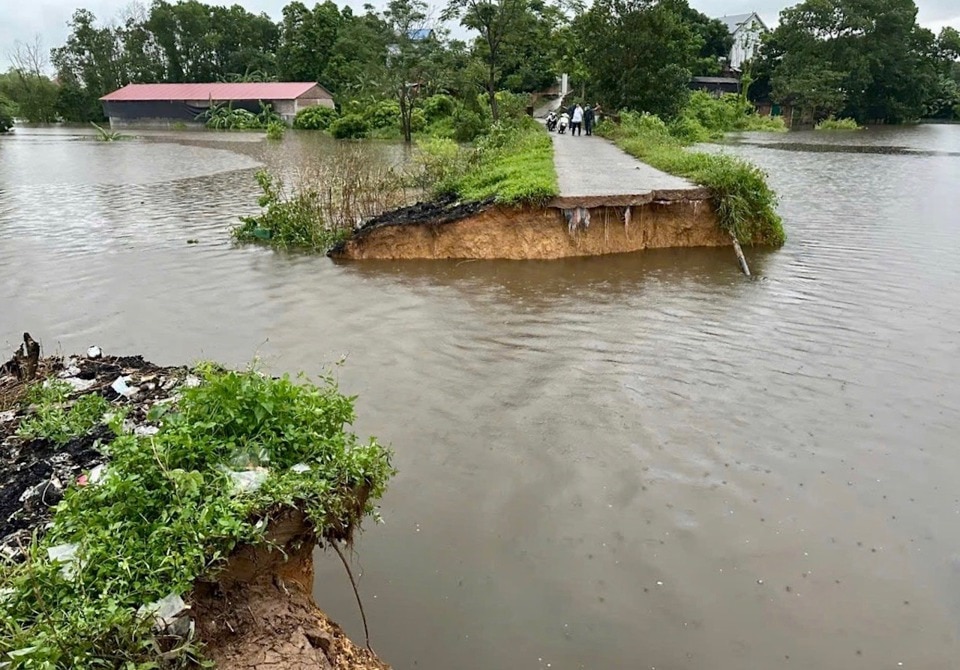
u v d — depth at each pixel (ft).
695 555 15.83
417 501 17.79
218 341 29.19
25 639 8.89
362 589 14.84
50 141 161.89
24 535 11.84
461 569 15.44
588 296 34.88
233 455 12.30
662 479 18.69
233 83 234.79
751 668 13.00
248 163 103.35
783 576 15.20
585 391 23.94
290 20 240.73
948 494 18.11
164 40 261.24
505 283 37.22
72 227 53.47
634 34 124.26
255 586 11.87
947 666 13.01
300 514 12.07
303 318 31.91
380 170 62.13
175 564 10.18
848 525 16.85
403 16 143.54
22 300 34.88
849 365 26.05
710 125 170.09
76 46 258.16
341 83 216.54
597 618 14.08
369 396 23.72
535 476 18.85
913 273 38.29
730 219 43.68
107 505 11.21
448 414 22.38
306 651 11.07
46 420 15.51
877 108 221.05
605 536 16.47
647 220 44.39
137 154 122.83
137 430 14.98
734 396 23.56
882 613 14.24
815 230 50.16
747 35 240.32
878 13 207.72
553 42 140.36
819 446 20.36
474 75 132.36
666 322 30.91
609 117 113.50
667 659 13.17
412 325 30.78
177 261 42.50
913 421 21.85
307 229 46.96
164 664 9.62
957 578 15.19
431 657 13.20
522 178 44.27
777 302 33.60
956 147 125.90
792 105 207.72
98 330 30.68
